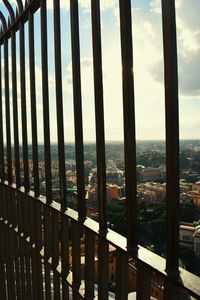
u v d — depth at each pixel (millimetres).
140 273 1380
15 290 3395
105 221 1677
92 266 1891
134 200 1437
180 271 1190
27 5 2566
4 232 3572
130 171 1440
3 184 3523
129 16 1444
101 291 1741
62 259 2227
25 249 2977
